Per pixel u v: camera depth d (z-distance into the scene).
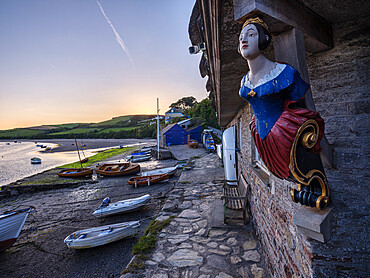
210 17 1.54
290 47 1.08
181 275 3.12
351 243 1.22
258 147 1.00
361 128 1.34
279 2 0.99
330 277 1.24
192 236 4.25
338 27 1.41
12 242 5.90
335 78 1.45
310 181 0.94
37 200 10.76
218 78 2.73
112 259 4.88
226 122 9.31
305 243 1.37
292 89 0.83
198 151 22.61
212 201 6.59
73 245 5.07
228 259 3.41
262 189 3.28
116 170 16.02
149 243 4.01
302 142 0.83
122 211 7.36
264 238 3.20
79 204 9.66
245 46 0.89
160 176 11.83
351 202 1.28
